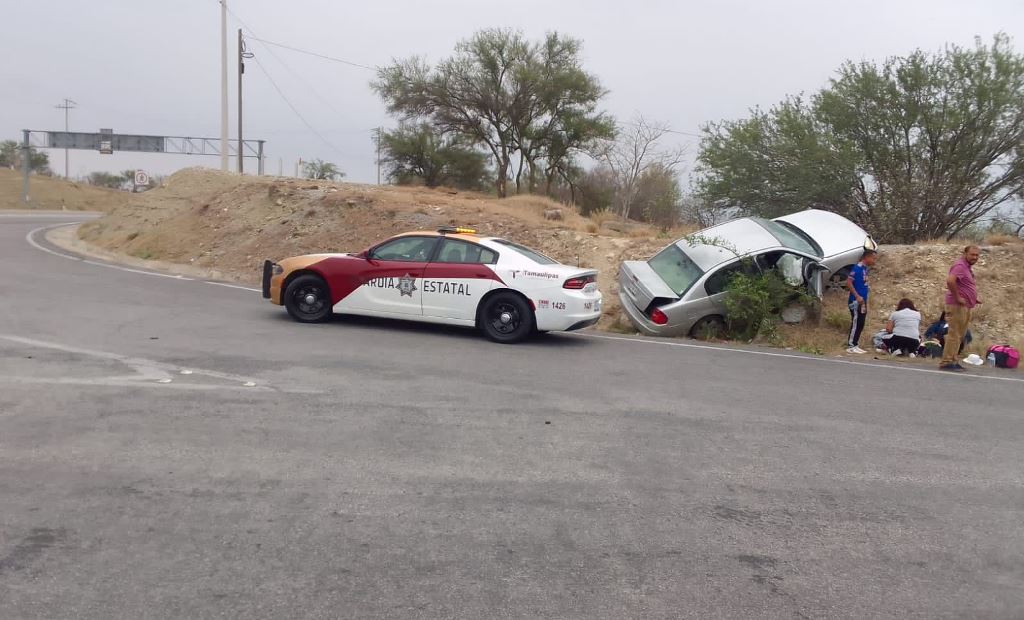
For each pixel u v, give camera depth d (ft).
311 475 16.88
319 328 35.40
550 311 33.99
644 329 40.57
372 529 14.43
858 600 12.70
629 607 12.14
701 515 15.80
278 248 59.98
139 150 184.96
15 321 33.24
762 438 21.30
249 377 24.97
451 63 119.96
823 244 43.57
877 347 38.83
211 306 40.68
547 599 12.25
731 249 41.09
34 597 11.68
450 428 20.65
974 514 16.57
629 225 79.82
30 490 15.48
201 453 17.87
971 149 59.57
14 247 69.62
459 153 133.49
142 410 20.84
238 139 110.32
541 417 22.20
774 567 13.71
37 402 21.17
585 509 15.79
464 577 12.83
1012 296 43.68
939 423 23.91
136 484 15.99
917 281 45.60
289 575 12.64
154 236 67.97
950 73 59.31
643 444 20.17
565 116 121.70
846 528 15.53
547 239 56.95
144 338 30.66
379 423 20.74
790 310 40.93
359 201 63.98
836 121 62.90
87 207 261.03
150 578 12.37
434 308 35.09
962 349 38.42
